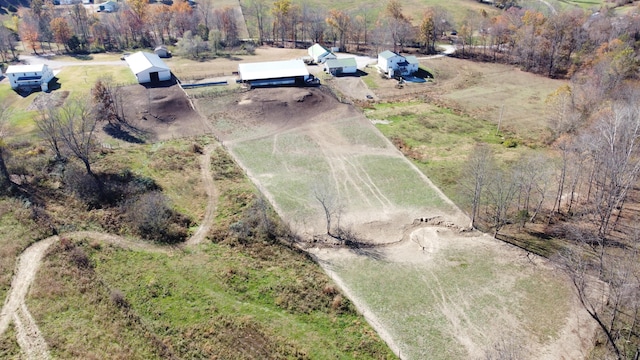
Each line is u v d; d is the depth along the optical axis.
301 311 45.59
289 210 62.22
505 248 55.69
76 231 53.56
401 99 102.50
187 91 99.81
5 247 49.25
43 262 47.81
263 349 40.84
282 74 104.50
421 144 81.56
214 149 77.69
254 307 45.47
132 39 143.88
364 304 47.28
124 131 81.94
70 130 65.06
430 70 120.88
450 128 88.00
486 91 108.06
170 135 81.94
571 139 73.31
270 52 135.38
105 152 73.62
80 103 75.44
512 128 88.50
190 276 48.62
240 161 74.56
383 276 51.25
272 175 70.75
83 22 144.12
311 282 49.38
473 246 56.16
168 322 42.72
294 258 53.16
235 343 41.22
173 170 70.06
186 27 147.50
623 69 90.50
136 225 55.62
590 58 110.19
